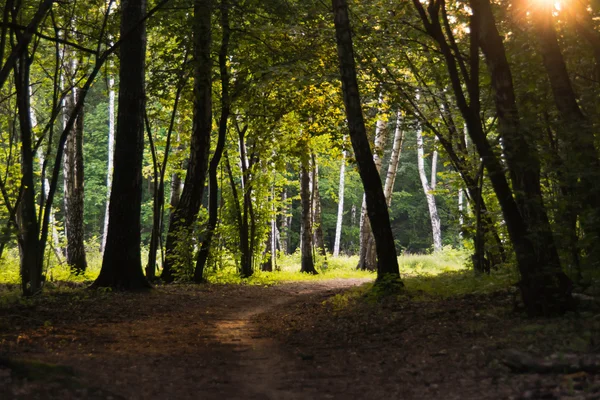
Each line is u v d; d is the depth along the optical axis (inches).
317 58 795.4
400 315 444.1
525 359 249.8
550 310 365.4
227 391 257.3
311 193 1450.5
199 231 866.8
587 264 393.7
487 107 616.1
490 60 389.7
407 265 1429.6
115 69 828.0
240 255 978.7
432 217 1800.0
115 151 665.0
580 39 509.0
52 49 963.3
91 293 616.1
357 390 252.7
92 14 800.3
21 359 255.4
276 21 776.9
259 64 830.5
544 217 376.2
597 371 231.3
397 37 694.5
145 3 675.4
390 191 1234.6
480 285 545.6
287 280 1049.5
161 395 242.1
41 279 594.9
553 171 396.8
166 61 806.5
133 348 350.0
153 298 614.5
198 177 885.8
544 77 491.5
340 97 866.1
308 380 277.7
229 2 744.3
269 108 908.6
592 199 376.2
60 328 401.4
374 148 911.0
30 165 540.1
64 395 218.2
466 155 687.1
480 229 650.2
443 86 698.2
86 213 2192.4
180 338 398.3
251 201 1086.4
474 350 299.7
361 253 1357.0
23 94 525.3
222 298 684.7
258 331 447.8
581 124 378.9
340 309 522.6
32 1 660.1
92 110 2229.3
